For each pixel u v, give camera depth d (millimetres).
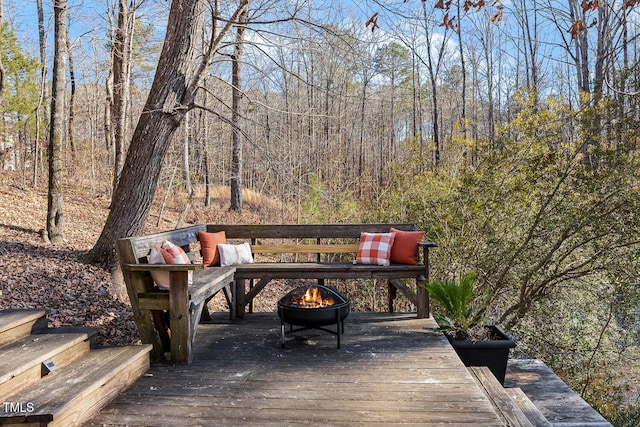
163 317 3596
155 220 11188
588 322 6180
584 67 9430
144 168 5852
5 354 2562
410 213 6977
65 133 15969
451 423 2400
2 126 12812
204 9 5676
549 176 5961
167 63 5680
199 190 16609
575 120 5820
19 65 11609
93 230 8594
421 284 4625
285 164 6988
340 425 2385
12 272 5246
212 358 3506
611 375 6059
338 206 8570
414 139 8562
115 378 2770
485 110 23656
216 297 6688
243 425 2387
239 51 6820
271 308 7129
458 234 6238
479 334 3980
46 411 2117
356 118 18219
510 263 6055
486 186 6090
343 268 4570
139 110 12820
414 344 3811
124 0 8711
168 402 2682
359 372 3176
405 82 22938
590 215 5582
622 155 5500
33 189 11102
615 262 5621
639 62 5453
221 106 12844
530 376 3764
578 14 8164
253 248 5137
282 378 3068
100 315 4773
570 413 2990
